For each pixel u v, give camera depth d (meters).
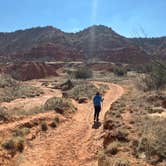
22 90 49.84
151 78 33.75
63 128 16.34
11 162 10.50
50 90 56.50
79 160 11.12
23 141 12.28
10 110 18.48
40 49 181.00
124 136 12.17
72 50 188.38
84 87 42.41
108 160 9.66
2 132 12.95
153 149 10.12
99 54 187.25
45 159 11.16
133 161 9.51
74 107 23.27
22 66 103.44
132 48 172.38
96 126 17.06
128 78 80.38
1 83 53.09
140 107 21.11
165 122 14.09
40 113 18.58
